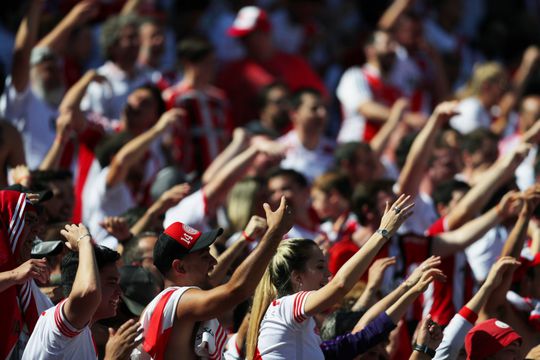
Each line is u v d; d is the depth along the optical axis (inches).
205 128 1446.9
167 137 1382.9
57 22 1454.2
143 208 1043.9
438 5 2023.9
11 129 1115.9
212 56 1470.2
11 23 1625.2
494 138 1387.8
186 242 759.1
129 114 1285.7
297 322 779.4
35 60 1295.5
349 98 1658.5
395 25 1761.8
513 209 1063.6
